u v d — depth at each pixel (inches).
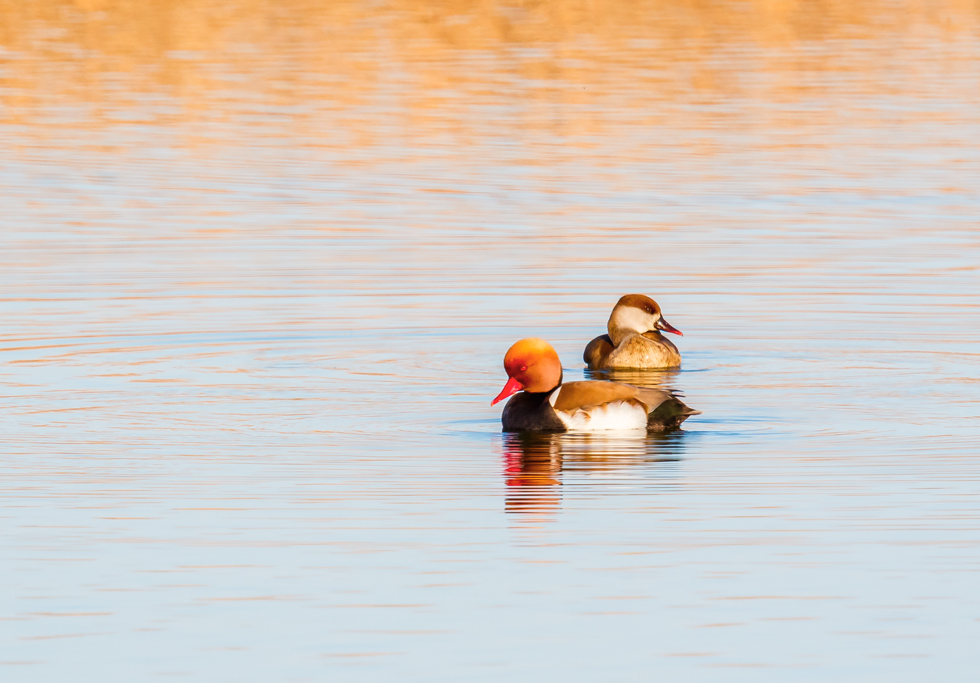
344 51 1972.2
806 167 1272.1
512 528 479.8
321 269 913.5
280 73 1800.0
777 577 437.4
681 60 1903.3
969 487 517.0
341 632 401.1
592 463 552.1
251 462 554.6
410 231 1030.4
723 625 405.7
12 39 2057.1
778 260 935.7
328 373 690.8
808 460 553.0
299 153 1342.3
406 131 1445.6
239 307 816.9
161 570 444.5
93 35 2100.1
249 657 386.0
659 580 436.1
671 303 831.1
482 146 1370.6
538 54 1945.1
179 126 1478.8
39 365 698.8
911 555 454.6
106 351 725.3
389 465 550.6
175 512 496.1
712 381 677.3
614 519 489.1
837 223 1050.1
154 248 974.4
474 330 775.7
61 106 1590.8
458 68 1833.2
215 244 987.9
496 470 544.1
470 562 450.0
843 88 1707.7
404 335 762.8
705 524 482.9
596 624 406.0
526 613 413.7
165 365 700.7
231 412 624.4
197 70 1823.3
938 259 930.1
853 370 691.4
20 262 930.7
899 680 373.7
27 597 424.8
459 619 409.1
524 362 597.3
